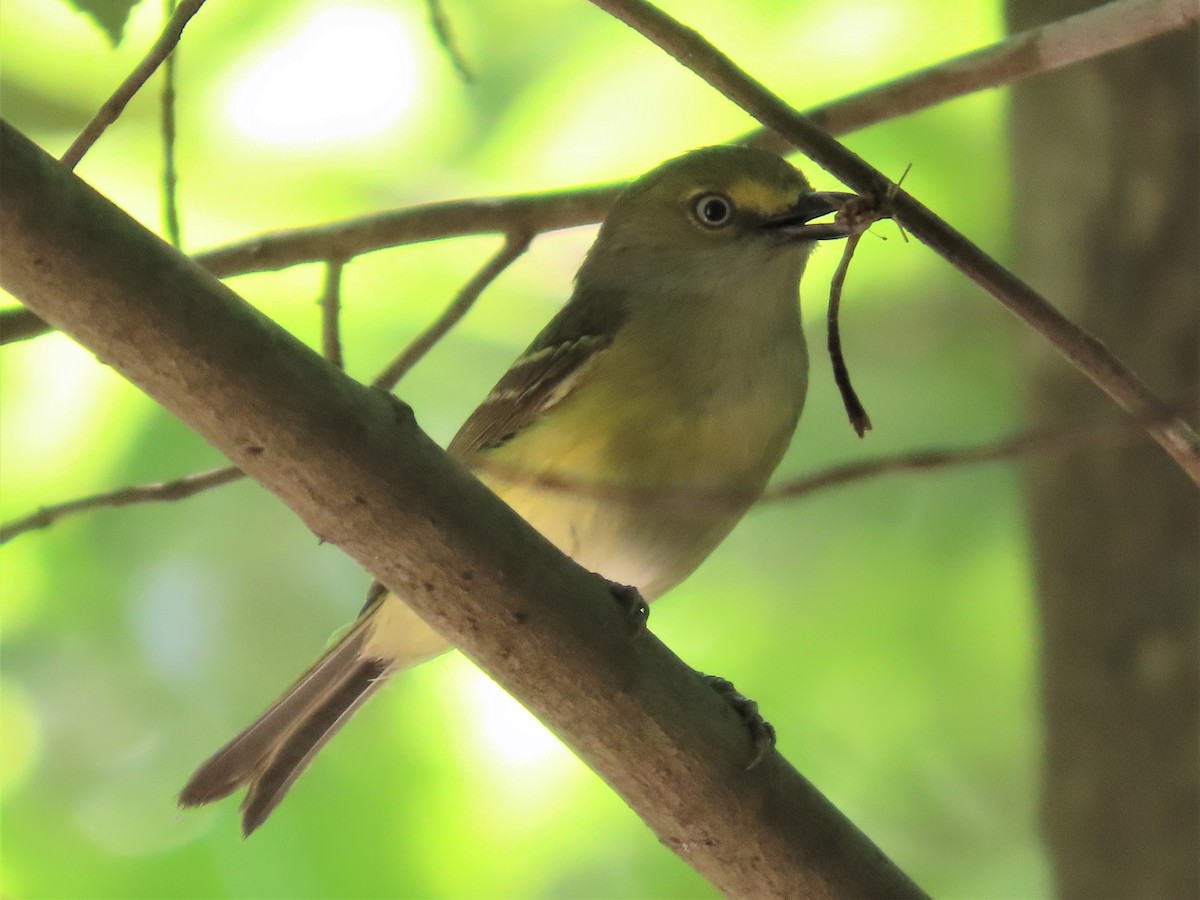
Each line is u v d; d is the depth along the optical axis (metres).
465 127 11.96
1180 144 10.62
